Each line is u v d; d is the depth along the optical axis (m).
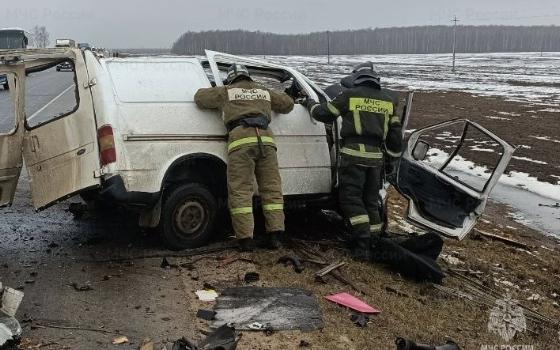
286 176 5.88
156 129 5.21
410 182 6.39
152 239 5.79
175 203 5.39
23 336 3.81
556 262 6.96
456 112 21.88
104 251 5.45
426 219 6.15
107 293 4.56
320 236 6.41
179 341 3.56
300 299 4.64
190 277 4.96
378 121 5.80
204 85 5.61
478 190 6.35
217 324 4.17
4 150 5.15
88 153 5.05
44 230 6.02
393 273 5.66
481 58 100.00
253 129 5.37
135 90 5.26
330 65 65.25
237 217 5.33
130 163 5.07
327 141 6.11
